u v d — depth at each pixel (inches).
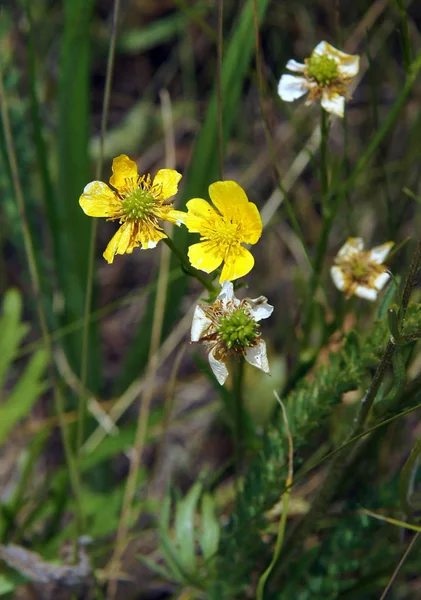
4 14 19.2
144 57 24.6
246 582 14.4
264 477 13.7
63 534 16.4
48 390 20.5
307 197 20.8
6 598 16.4
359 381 12.9
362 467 14.9
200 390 20.9
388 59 19.2
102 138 14.2
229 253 12.2
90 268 14.4
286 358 16.6
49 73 22.2
